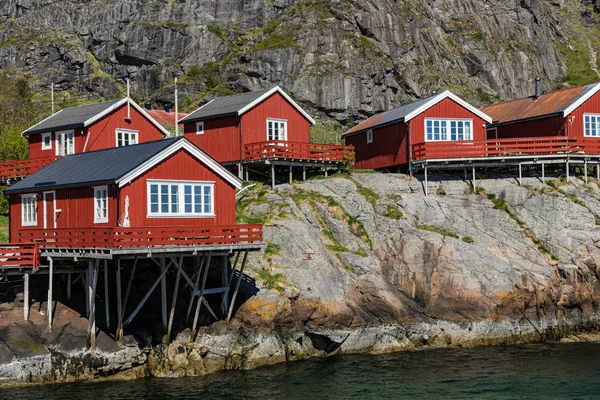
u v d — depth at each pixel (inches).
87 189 1379.2
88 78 4079.7
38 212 1498.5
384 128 2159.2
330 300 1551.4
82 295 1409.9
